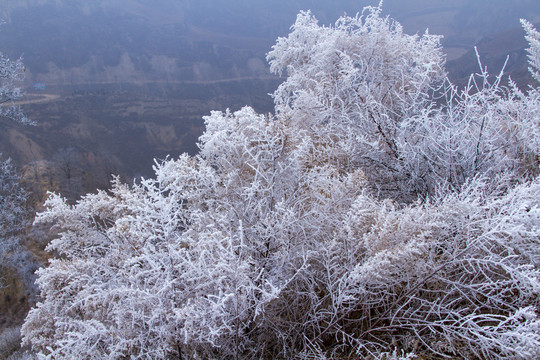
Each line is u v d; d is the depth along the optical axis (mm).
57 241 2988
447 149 3168
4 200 12906
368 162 3779
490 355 1993
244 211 2717
